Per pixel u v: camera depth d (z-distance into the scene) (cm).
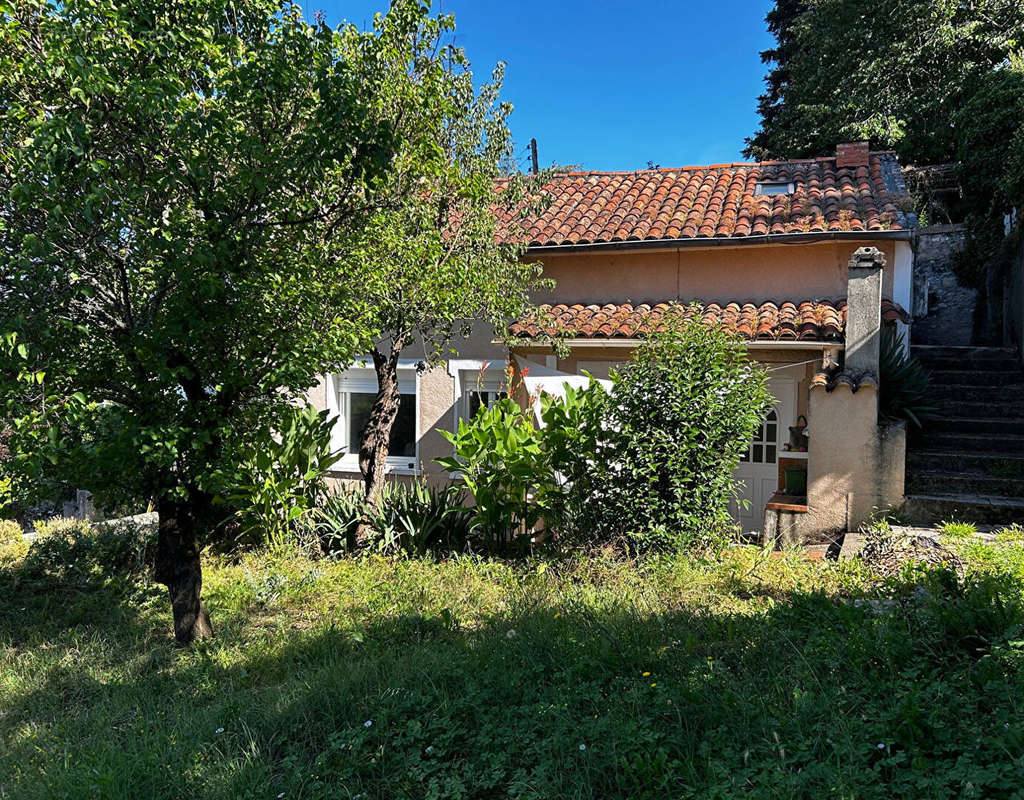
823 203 1110
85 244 468
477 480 888
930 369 1169
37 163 412
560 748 349
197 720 428
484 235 904
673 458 764
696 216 1129
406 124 669
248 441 609
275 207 523
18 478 547
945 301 1703
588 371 1073
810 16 2439
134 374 552
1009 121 1487
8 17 458
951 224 1802
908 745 314
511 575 759
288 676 498
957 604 475
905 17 1902
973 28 1809
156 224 485
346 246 638
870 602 543
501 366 1120
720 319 967
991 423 968
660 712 378
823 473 826
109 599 739
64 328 469
